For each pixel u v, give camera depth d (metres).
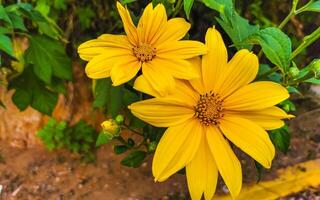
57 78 0.48
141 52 0.30
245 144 0.30
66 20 0.55
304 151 0.60
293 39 0.62
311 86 0.66
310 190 0.55
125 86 0.40
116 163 0.57
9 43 0.41
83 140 0.58
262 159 0.30
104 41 0.31
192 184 0.30
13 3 0.52
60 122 0.58
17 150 0.58
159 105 0.29
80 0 0.54
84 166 0.57
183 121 0.30
